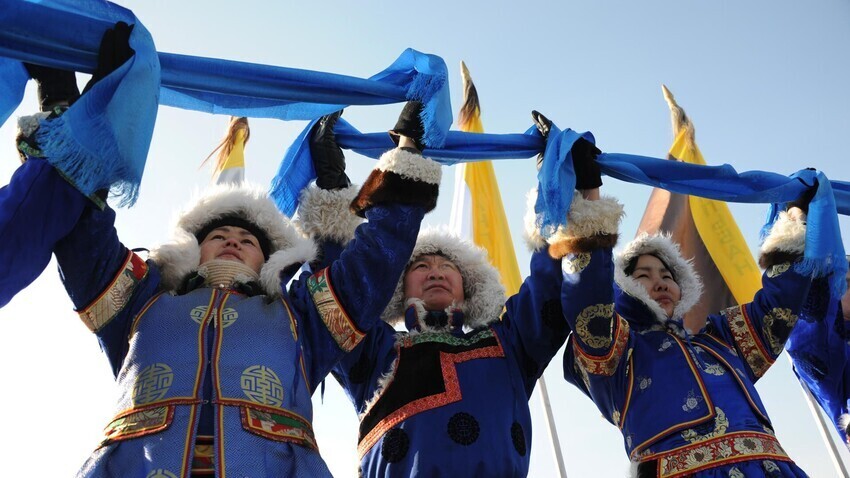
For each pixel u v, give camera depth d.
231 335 3.38
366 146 4.61
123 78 3.13
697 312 6.95
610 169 4.34
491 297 4.39
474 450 3.73
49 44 3.21
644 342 4.43
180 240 3.75
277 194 4.51
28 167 3.24
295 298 3.71
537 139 4.41
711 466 3.93
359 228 3.76
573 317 4.09
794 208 4.78
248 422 3.13
